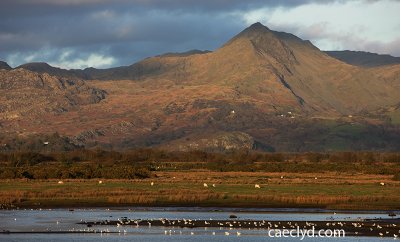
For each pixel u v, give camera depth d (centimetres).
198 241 17288
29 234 18350
